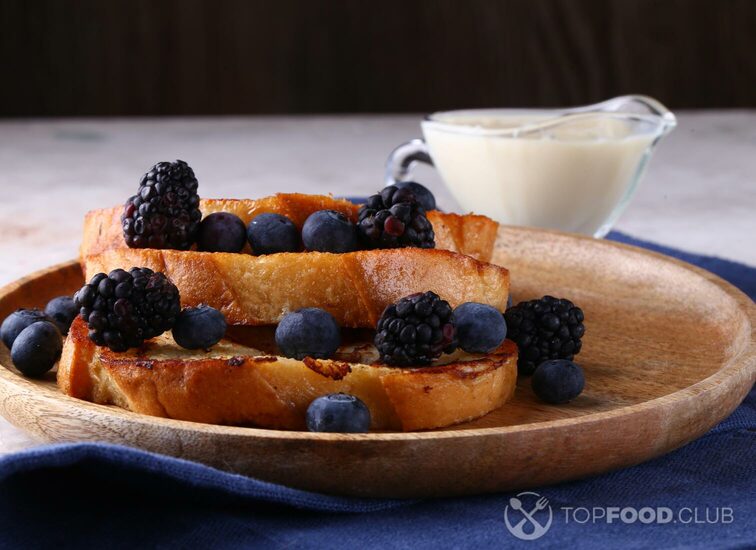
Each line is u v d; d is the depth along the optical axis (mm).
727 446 568
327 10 1607
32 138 1283
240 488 508
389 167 899
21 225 893
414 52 1632
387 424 564
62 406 543
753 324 624
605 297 702
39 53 1561
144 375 555
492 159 813
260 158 1154
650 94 1647
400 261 583
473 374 564
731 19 1622
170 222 592
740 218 932
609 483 542
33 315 618
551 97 1649
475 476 526
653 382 605
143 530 509
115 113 1598
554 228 827
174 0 1577
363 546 499
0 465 499
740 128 1354
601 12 1627
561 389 581
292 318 569
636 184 830
